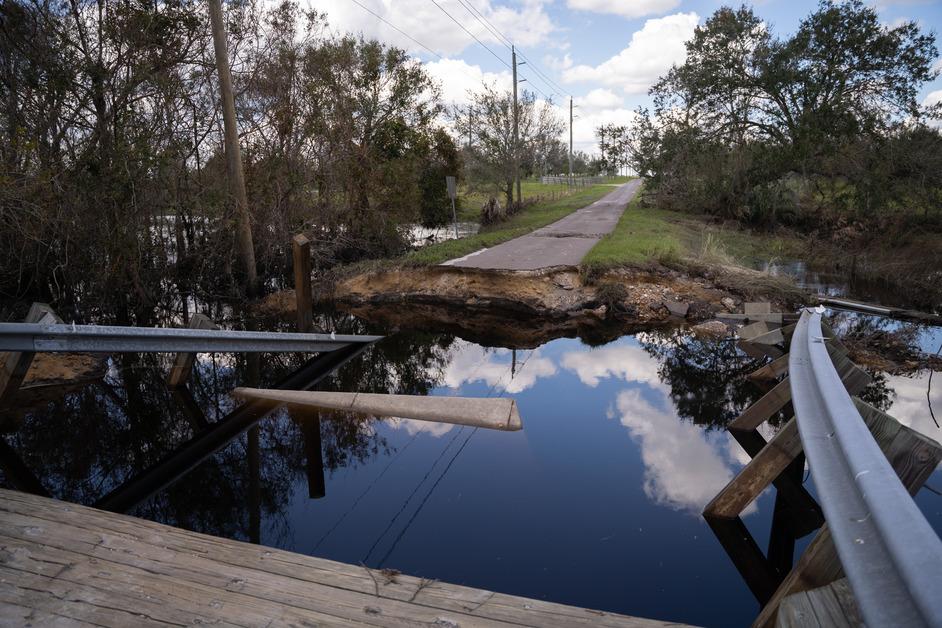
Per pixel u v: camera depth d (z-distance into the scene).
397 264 14.60
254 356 9.26
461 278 13.48
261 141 17.03
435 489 4.71
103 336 4.88
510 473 5.02
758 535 4.00
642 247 14.73
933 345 9.35
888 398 6.88
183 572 2.67
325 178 18.45
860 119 23.30
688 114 29.23
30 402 6.62
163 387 7.43
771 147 25.42
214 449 5.58
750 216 25.53
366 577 2.66
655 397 7.26
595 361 9.10
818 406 2.65
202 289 14.84
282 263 16.62
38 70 11.34
